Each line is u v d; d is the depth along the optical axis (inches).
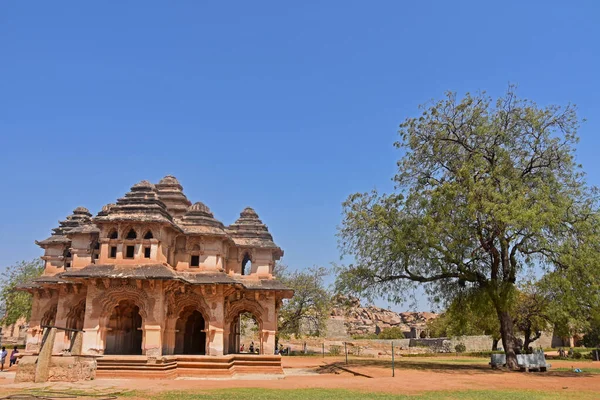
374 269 1433.3
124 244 1253.7
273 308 1467.8
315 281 2458.2
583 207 1258.0
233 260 1566.2
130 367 1099.9
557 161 1321.4
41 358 976.3
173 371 1164.5
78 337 1100.5
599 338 2928.2
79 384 933.8
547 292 1370.6
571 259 1163.3
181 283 1266.0
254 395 792.3
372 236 1409.9
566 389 936.9
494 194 1193.4
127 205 1285.7
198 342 1660.9
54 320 1491.1
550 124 1331.2
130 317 1380.4
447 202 1248.8
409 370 1284.4
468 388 928.3
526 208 1204.5
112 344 1286.9
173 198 1589.6
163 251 1295.5
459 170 1262.3
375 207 1411.2
